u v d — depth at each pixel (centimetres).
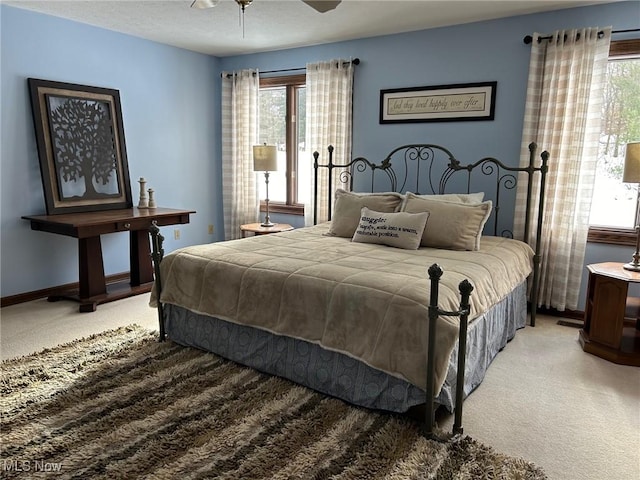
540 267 371
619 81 349
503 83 381
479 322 247
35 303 385
